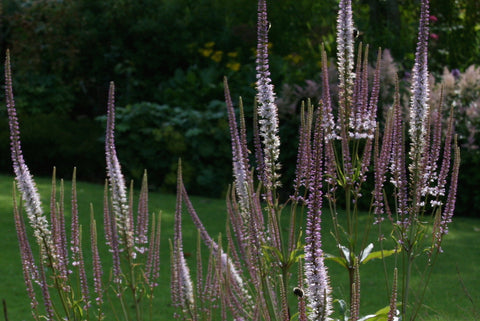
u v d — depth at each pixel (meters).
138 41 13.12
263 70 2.97
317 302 2.23
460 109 9.17
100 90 13.46
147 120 10.67
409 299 5.32
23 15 13.59
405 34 11.36
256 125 3.05
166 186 10.23
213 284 3.25
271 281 3.09
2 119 11.59
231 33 13.19
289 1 13.20
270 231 3.08
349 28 3.37
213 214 8.30
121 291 3.09
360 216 7.96
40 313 4.76
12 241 6.50
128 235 3.01
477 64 13.18
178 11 13.55
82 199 8.66
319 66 11.02
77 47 13.46
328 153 3.43
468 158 8.86
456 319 4.79
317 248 2.29
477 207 8.80
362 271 6.02
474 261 6.52
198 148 10.34
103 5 13.45
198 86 11.91
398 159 3.39
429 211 8.23
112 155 2.99
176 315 3.29
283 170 9.26
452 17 13.13
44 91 13.01
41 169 10.99
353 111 3.43
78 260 2.97
